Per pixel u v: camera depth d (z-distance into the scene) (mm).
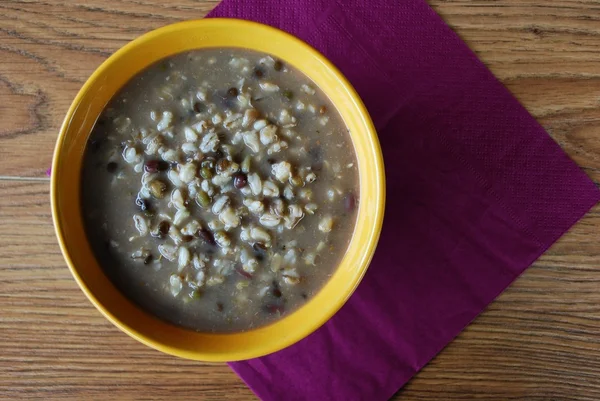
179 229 342
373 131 333
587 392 390
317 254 348
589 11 385
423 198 387
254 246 345
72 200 337
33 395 386
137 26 378
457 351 391
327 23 384
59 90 377
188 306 345
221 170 338
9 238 381
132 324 337
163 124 339
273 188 341
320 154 347
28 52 376
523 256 387
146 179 340
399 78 385
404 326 389
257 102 344
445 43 384
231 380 390
